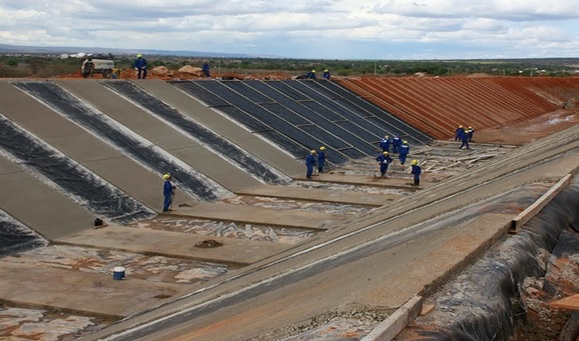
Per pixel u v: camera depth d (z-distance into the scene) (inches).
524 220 388.8
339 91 1870.1
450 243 335.0
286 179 1138.0
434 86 2255.2
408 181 1146.0
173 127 1164.5
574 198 483.8
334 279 368.8
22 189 797.2
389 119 1804.9
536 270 337.1
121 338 414.3
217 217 849.5
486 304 268.7
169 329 382.3
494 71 5565.9
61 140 957.2
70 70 2714.1
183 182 981.8
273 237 772.0
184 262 666.2
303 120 1501.0
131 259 671.1
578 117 2544.3
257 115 1403.8
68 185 848.3
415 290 264.8
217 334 304.2
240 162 1135.6
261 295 397.1
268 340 247.8
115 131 1059.9
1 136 901.8
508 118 2297.0
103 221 797.2
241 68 4488.2
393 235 499.5
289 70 4315.9
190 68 2162.9
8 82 1073.5
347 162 1348.4
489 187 618.2
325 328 237.8
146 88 1296.8
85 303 538.3
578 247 390.3
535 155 953.5
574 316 289.6
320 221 844.6
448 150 1600.6
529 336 278.5
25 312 523.2
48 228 740.7
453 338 233.8
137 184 920.3
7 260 652.1
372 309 250.4
